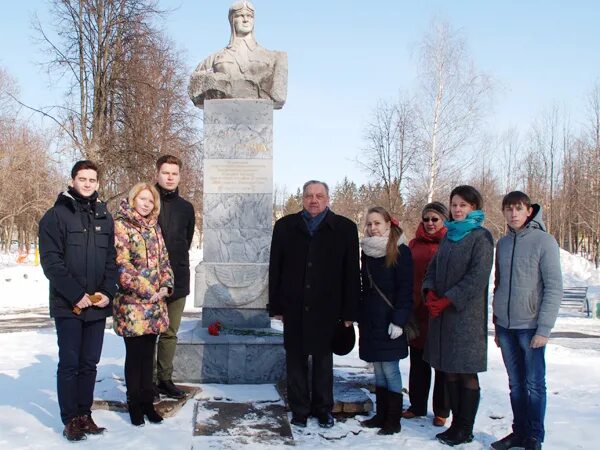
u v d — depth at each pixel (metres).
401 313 4.65
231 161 6.57
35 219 36.97
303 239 4.89
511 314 4.38
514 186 45.53
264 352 5.91
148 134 21.38
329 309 4.80
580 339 12.19
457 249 4.56
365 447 4.30
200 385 5.80
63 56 20.17
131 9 21.11
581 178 37.44
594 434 4.73
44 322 13.24
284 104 6.82
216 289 6.35
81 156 20.17
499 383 6.65
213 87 6.71
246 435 4.46
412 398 5.21
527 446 4.24
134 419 4.61
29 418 4.79
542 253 4.29
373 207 4.99
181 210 5.45
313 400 4.92
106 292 4.42
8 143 27.97
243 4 6.88
